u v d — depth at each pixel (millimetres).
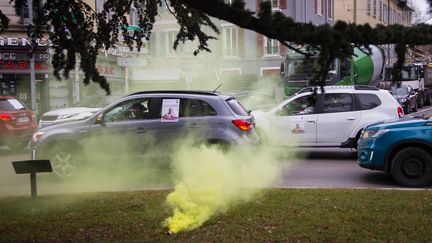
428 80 38219
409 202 6008
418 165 7660
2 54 20172
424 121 7773
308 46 3920
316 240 4668
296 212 5605
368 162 8000
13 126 13289
